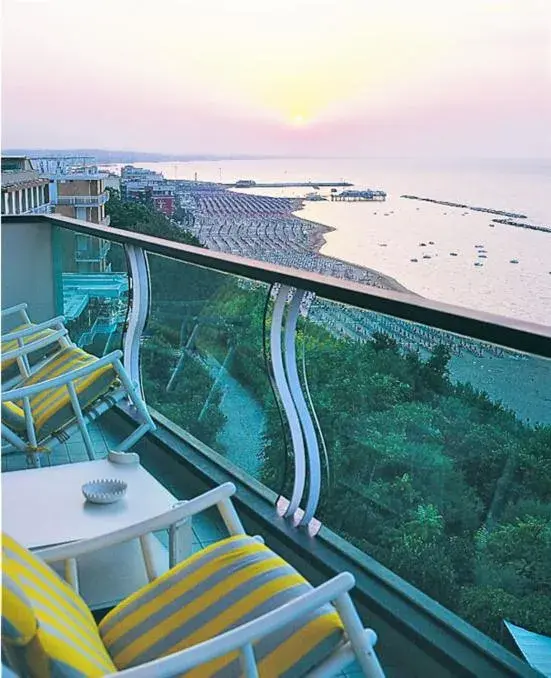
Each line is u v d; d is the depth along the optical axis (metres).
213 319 3.48
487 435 2.11
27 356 4.18
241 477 3.39
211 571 1.91
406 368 2.36
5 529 2.25
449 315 2.04
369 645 1.58
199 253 3.38
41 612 1.48
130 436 3.68
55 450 4.05
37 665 1.35
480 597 2.21
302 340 2.83
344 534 2.79
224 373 3.44
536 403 1.93
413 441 2.39
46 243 5.27
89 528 2.29
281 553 2.94
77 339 4.96
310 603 1.48
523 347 1.82
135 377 4.32
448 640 2.27
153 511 2.42
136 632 1.77
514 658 2.11
